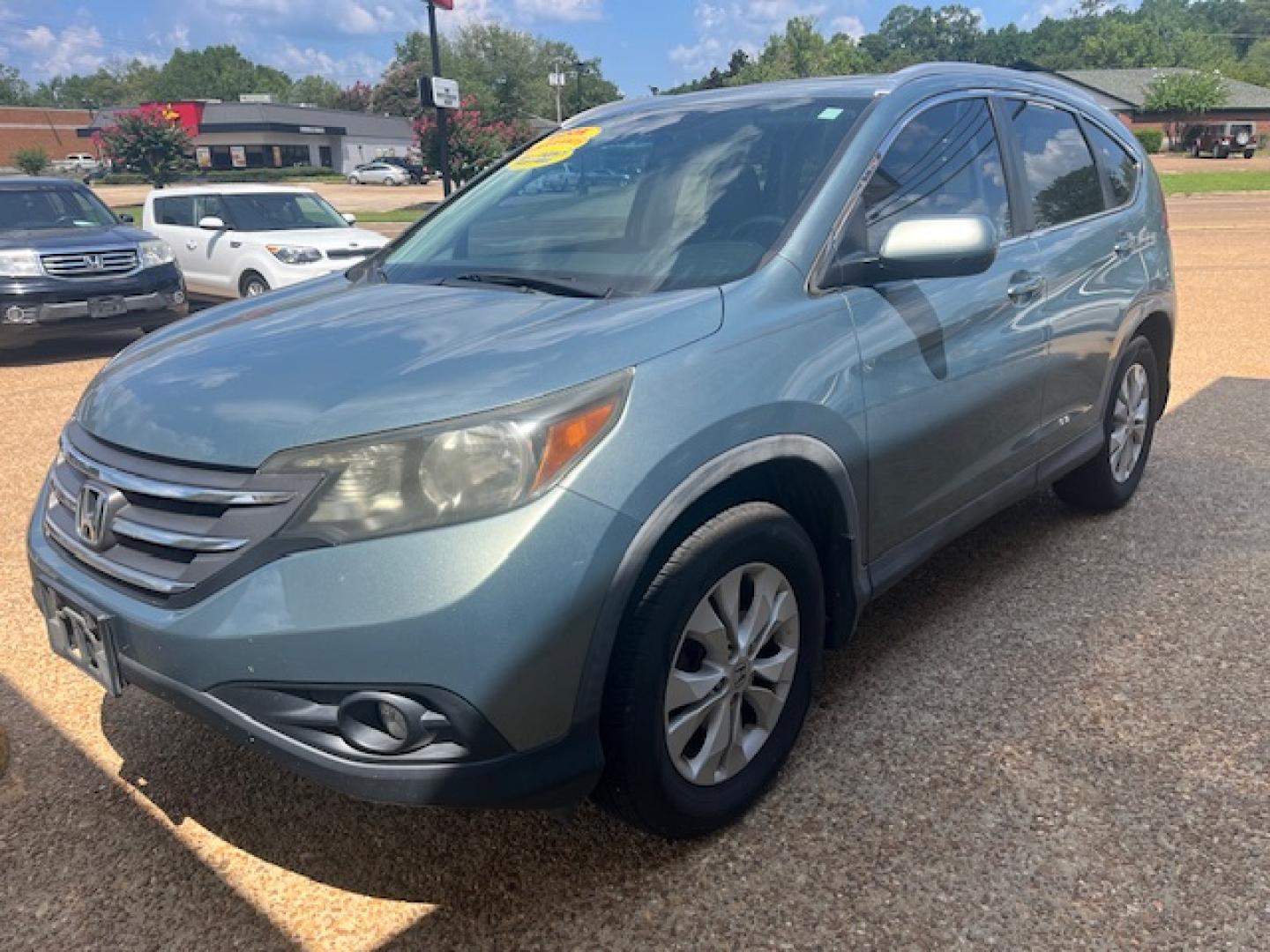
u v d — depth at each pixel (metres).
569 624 2.03
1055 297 3.59
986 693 3.10
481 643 1.95
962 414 3.10
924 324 2.91
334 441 2.03
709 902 2.28
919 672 3.23
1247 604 3.64
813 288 2.64
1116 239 4.09
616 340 2.24
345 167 75.69
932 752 2.80
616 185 3.23
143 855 2.49
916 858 2.38
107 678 2.31
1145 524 4.44
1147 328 4.52
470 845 2.51
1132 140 4.59
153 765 2.87
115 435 2.37
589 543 2.04
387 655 1.95
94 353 10.03
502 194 3.57
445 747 2.01
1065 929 2.16
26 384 8.35
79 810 2.67
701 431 2.23
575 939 2.19
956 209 3.23
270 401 2.21
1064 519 4.55
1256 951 2.08
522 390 2.07
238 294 11.39
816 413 2.51
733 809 2.49
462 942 2.19
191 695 2.12
